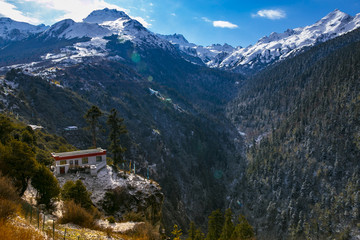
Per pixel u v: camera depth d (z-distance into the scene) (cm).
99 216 3444
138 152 12756
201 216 13150
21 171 3030
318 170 12662
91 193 3912
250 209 13762
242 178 16238
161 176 12888
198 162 17025
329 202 11150
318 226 10588
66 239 2036
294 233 10819
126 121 16325
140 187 4694
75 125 12425
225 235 4825
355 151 12350
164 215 9494
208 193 14788
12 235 1577
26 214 2280
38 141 7238
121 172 5141
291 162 14288
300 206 11762
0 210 1842
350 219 10056
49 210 3125
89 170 4816
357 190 10556
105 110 16838
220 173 17562
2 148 3152
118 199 4228
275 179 14012
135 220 3888
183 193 13688
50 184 3145
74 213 2800
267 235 11819
